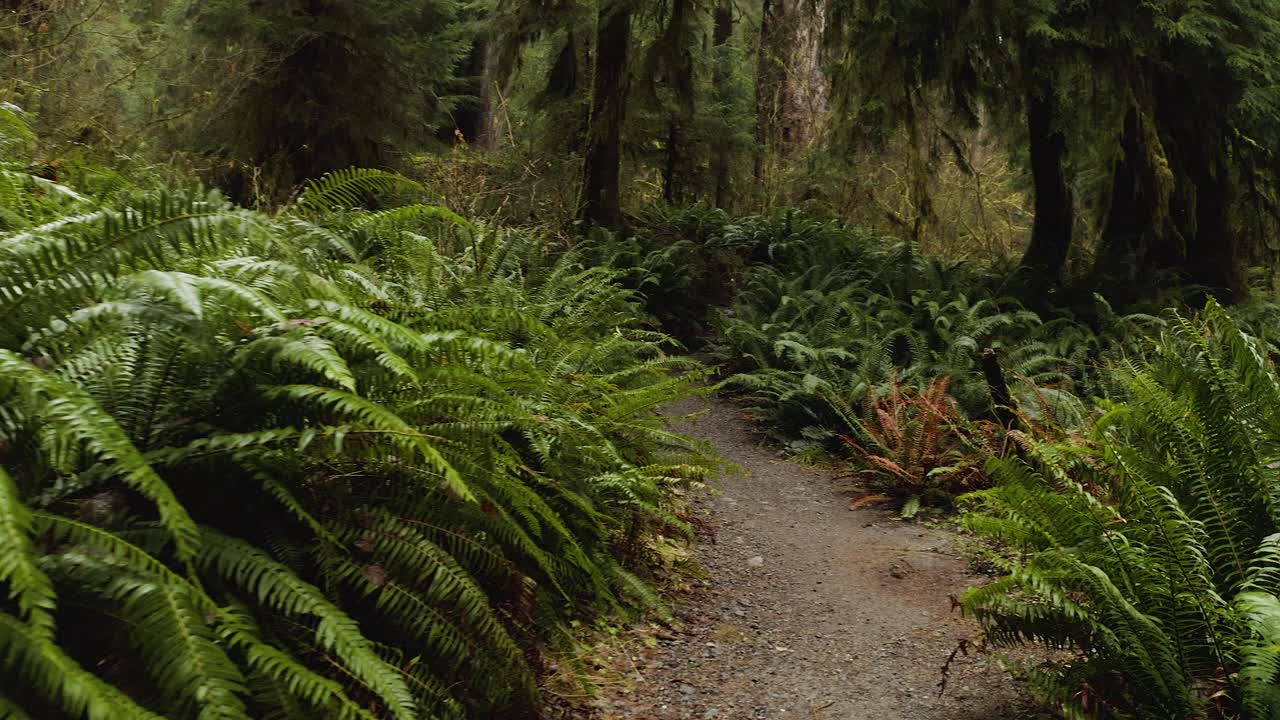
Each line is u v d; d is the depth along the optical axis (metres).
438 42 12.92
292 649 2.29
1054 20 10.00
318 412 2.52
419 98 12.15
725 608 4.43
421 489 2.85
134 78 8.80
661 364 5.66
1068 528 3.22
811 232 13.57
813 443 7.74
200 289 2.11
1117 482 3.74
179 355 2.28
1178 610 2.92
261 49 9.85
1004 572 4.96
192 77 10.10
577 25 12.08
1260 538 3.21
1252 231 12.79
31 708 1.73
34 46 7.43
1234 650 2.89
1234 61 9.94
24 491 1.97
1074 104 10.68
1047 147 12.18
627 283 11.00
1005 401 6.35
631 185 16.66
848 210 17.41
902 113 11.12
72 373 2.15
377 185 3.46
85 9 8.20
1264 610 2.52
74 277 2.03
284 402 2.45
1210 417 3.32
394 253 4.59
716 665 3.78
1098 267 11.74
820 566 5.18
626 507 4.60
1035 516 3.34
